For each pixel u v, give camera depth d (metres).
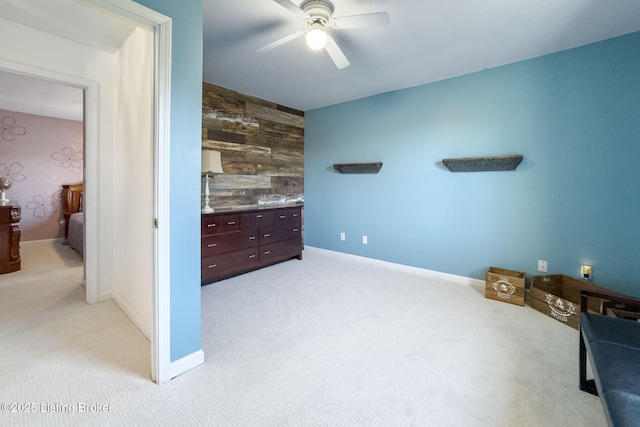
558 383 1.68
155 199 1.61
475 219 3.33
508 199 3.12
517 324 2.39
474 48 2.71
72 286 3.12
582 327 1.58
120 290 2.63
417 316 2.53
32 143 5.10
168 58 1.58
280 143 4.63
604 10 2.12
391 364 1.85
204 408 1.47
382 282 3.42
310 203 5.00
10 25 2.14
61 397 1.53
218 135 3.80
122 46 2.46
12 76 3.38
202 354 1.84
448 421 1.41
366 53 2.81
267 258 3.91
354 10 2.12
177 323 1.72
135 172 2.27
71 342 2.04
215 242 3.28
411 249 3.84
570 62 2.72
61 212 5.45
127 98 2.40
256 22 2.30
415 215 3.79
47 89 3.79
